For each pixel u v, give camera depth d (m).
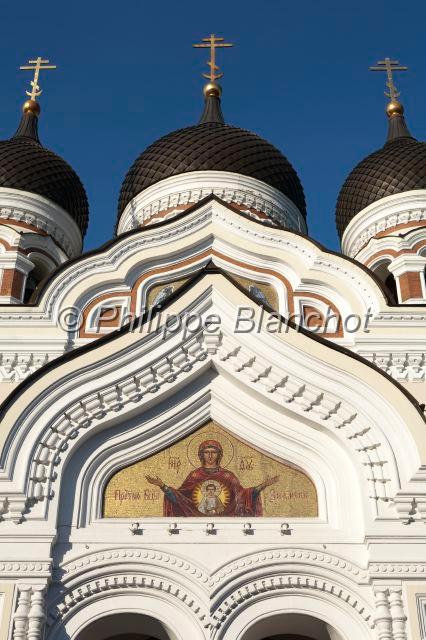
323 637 15.42
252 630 14.92
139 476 16.36
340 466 16.27
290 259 20.30
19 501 15.27
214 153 27.42
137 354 16.88
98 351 16.78
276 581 15.05
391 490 15.53
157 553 15.20
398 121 32.28
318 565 15.12
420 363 19.25
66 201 27.67
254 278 20.30
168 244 20.42
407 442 15.93
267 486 16.25
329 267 20.19
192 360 17.11
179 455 16.66
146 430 16.61
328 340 18.36
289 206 27.86
